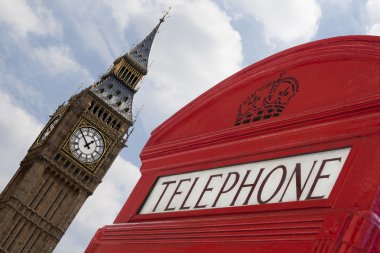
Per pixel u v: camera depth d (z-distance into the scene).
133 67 90.00
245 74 5.54
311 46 4.66
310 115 4.00
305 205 3.45
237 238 3.77
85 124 82.19
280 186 3.80
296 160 3.86
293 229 3.39
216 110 5.72
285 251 3.34
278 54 5.10
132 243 5.00
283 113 4.46
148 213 5.17
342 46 4.32
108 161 83.00
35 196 77.62
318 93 4.23
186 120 6.19
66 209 79.31
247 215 3.85
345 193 3.24
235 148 4.63
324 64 4.42
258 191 3.96
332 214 3.19
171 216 4.71
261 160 4.22
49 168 79.00
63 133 80.81
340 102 3.89
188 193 4.79
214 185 4.51
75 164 80.50
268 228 3.58
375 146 3.32
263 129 4.42
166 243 4.48
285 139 4.11
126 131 85.06
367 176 3.20
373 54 3.92
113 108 84.69
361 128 3.51
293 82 4.68
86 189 80.75
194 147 5.32
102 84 86.25
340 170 3.42
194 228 4.27
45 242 77.31
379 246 2.91
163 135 6.34
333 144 3.66
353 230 2.96
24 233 76.00
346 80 4.04
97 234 5.80
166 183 5.35
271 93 4.90
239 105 5.31
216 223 4.07
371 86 3.72
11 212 75.38
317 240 3.15
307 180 3.61
